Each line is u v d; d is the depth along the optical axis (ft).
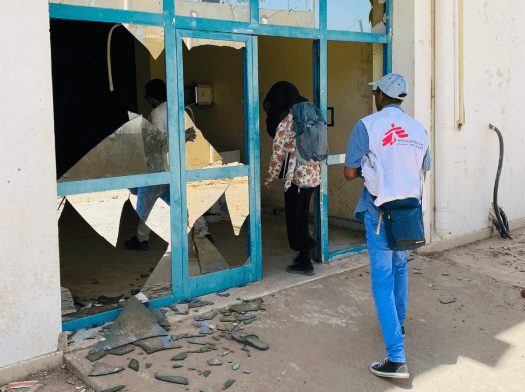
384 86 9.25
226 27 12.01
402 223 8.42
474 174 17.87
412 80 15.58
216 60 13.00
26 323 8.98
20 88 8.41
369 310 11.76
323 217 14.98
